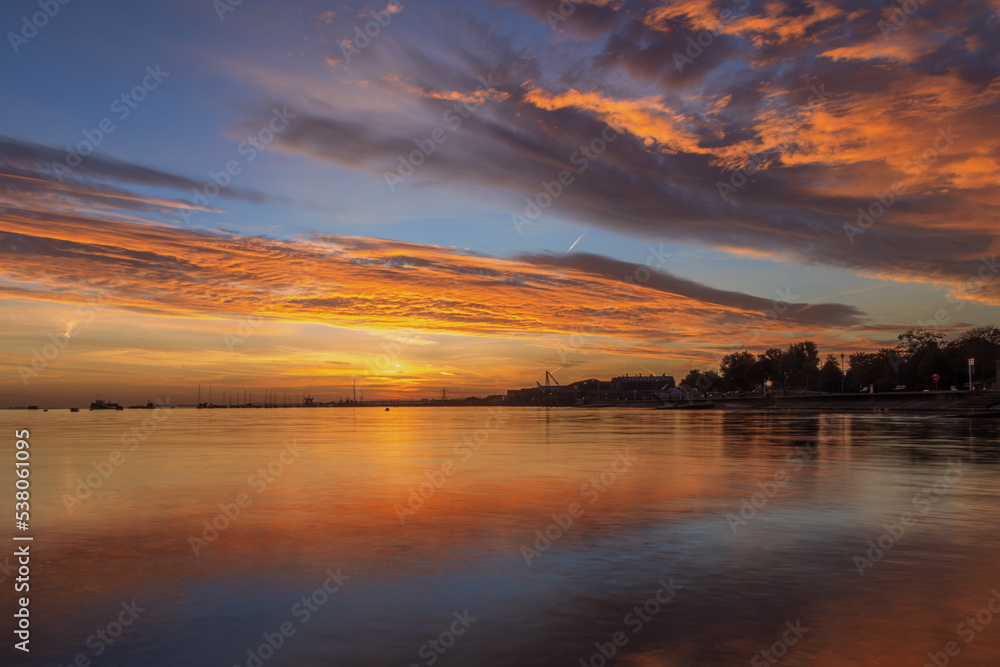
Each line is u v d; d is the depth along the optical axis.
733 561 9.59
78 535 11.49
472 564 9.52
